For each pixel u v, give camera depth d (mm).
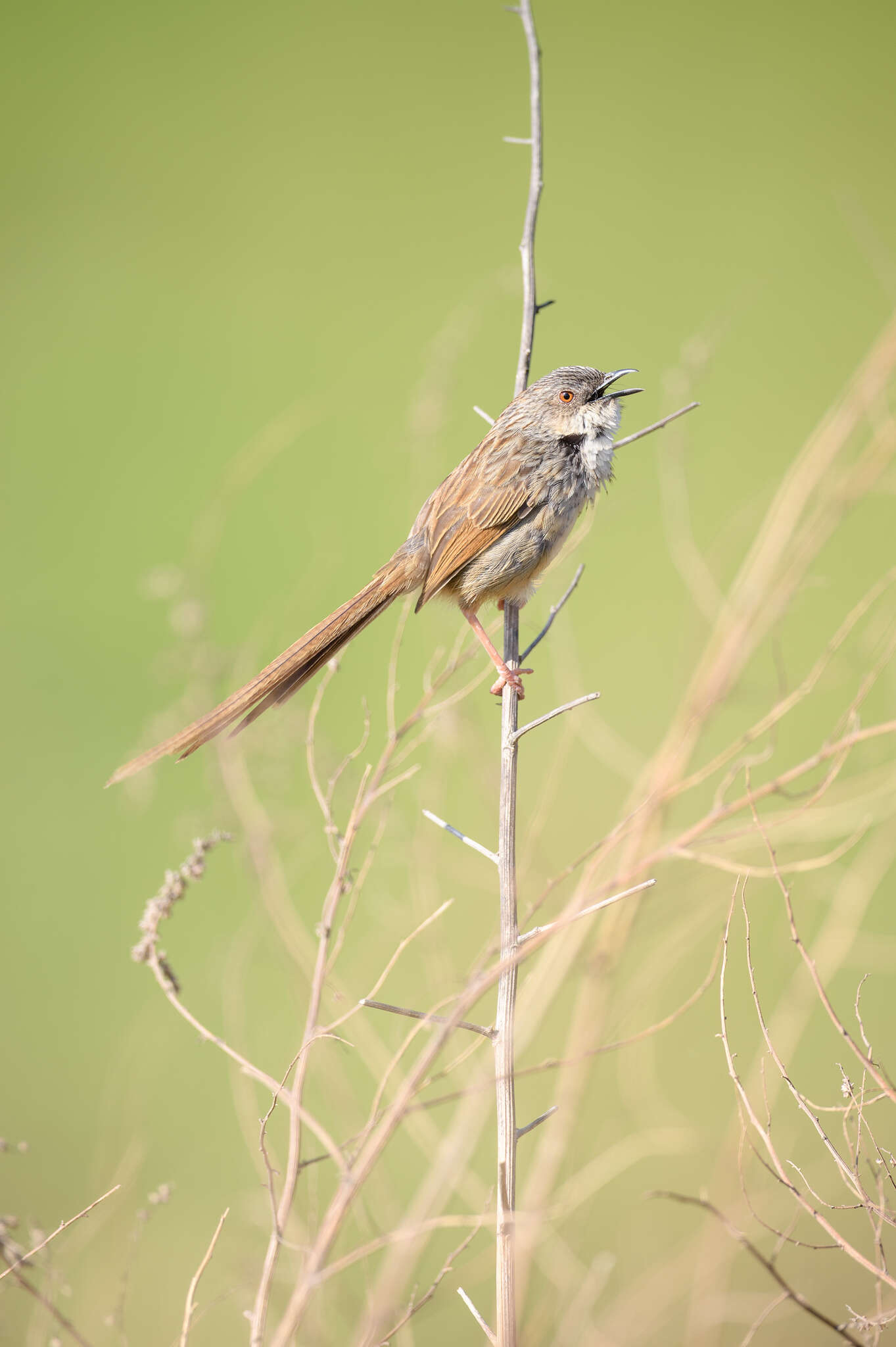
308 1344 6387
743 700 10281
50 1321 6773
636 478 16109
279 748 9242
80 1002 11938
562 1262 7133
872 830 9172
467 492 9055
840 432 8586
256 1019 10789
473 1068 7945
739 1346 7227
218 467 20250
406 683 15328
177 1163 9609
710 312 21766
